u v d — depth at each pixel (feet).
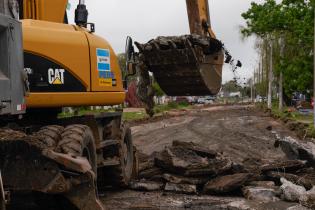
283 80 155.02
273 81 192.95
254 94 321.93
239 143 68.28
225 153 58.03
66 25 30.60
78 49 30.07
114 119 35.63
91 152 28.48
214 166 35.83
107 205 31.63
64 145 24.64
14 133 22.88
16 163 22.29
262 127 98.53
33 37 27.99
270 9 126.82
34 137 22.99
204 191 34.76
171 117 141.08
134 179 38.29
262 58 171.01
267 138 75.92
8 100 21.61
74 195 23.03
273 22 124.67
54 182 22.17
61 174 22.25
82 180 22.79
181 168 35.73
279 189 33.32
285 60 130.93
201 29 42.06
